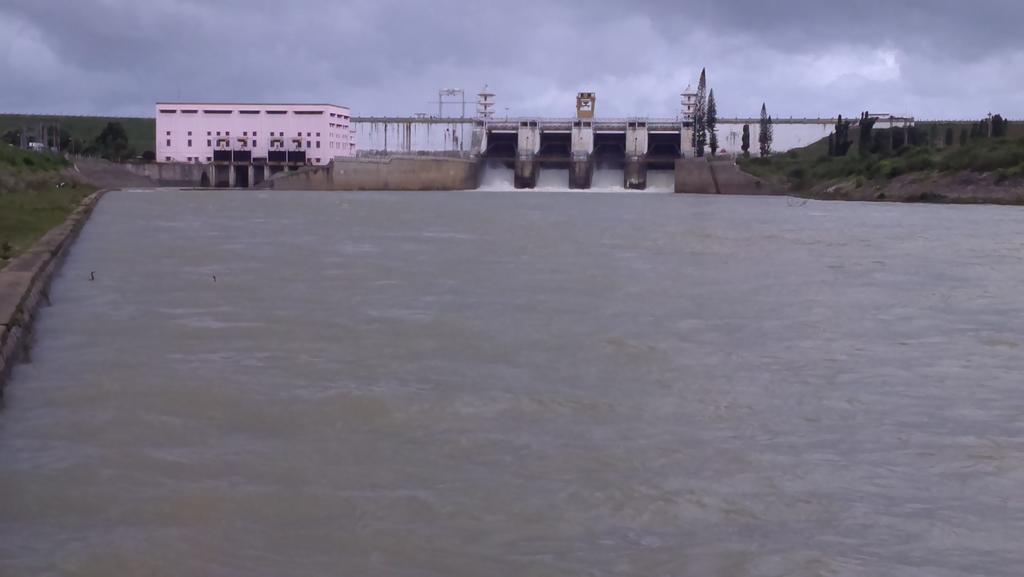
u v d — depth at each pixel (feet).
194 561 38.73
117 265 130.11
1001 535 42.83
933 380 70.54
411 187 541.75
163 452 50.85
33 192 305.53
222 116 566.77
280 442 52.90
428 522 42.91
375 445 52.75
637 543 41.32
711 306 102.37
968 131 586.04
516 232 205.67
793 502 46.11
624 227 228.22
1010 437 56.65
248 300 98.94
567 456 51.62
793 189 483.10
